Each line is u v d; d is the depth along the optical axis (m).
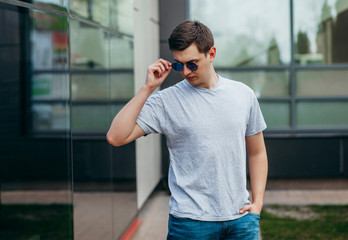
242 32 7.79
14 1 2.77
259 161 2.47
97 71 4.15
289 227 5.54
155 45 7.55
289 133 7.87
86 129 3.80
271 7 7.75
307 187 7.75
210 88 2.22
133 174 5.51
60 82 3.35
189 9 7.80
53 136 3.31
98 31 4.19
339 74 7.81
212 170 2.18
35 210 3.13
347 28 7.74
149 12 6.99
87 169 3.81
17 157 3.17
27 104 3.21
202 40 2.11
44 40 3.25
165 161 7.71
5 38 3.10
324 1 7.73
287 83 7.85
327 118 7.88
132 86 5.58
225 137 2.19
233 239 2.27
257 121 2.36
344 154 7.65
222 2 7.75
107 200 4.38
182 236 2.22
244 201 2.27
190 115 2.18
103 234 4.24
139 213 6.27
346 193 7.40
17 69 3.16
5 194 3.00
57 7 3.25
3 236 2.91
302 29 7.77
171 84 7.43
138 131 2.23
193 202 2.21
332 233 5.27
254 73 7.85
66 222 3.37
